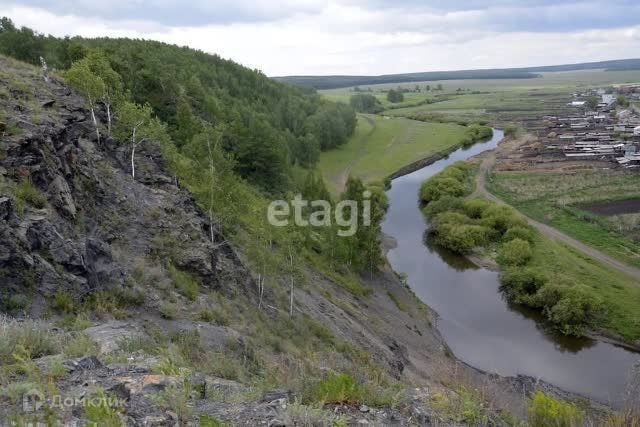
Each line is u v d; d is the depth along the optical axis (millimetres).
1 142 17250
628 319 40125
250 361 15438
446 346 37719
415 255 57875
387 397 8898
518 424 8641
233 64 115812
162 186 27188
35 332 9797
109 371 8547
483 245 58188
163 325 15961
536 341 38812
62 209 17844
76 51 48219
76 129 24359
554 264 49875
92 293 15125
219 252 25828
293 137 93062
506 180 86500
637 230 59719
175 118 57156
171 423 6887
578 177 85938
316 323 26141
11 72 27516
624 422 8305
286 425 7172
